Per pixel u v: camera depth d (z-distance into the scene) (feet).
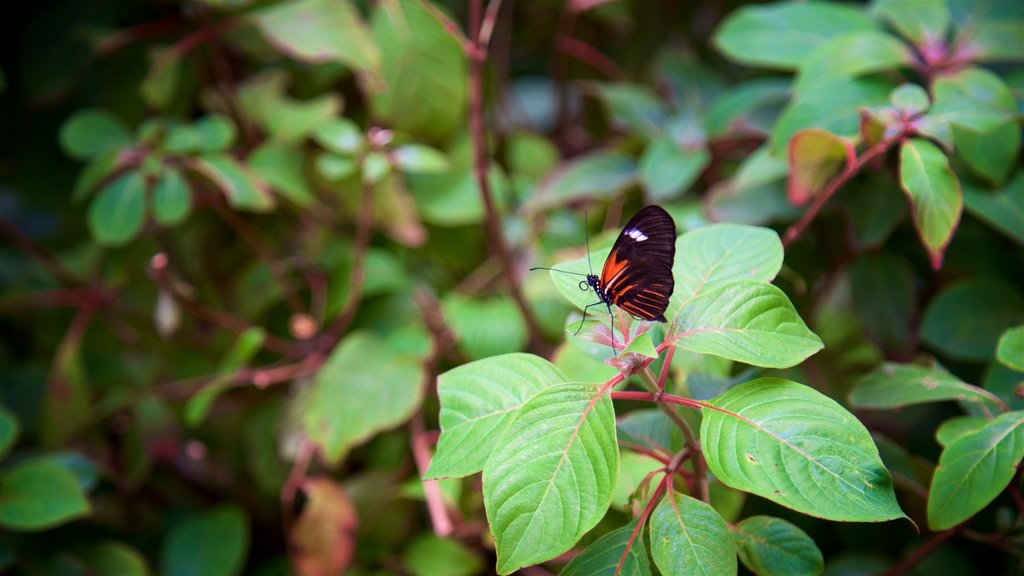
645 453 2.21
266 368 3.31
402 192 3.10
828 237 2.79
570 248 3.12
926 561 2.77
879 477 1.92
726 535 1.98
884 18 2.81
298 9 3.05
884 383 2.33
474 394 2.07
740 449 1.97
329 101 3.30
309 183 3.16
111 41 3.30
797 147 2.44
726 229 2.19
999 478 2.07
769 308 2.04
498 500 1.94
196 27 3.37
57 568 2.90
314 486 2.85
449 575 2.79
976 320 2.62
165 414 3.34
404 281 3.20
